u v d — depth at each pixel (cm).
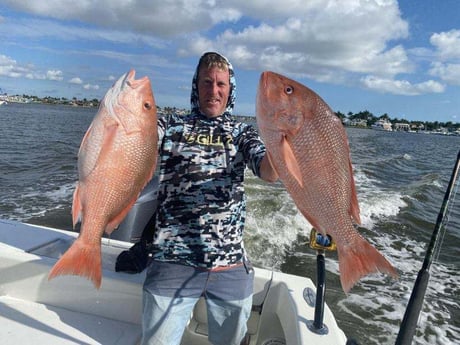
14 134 2305
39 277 250
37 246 273
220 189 223
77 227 675
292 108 178
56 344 218
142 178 190
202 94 234
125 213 192
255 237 699
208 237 220
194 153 224
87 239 184
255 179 1136
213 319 228
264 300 273
